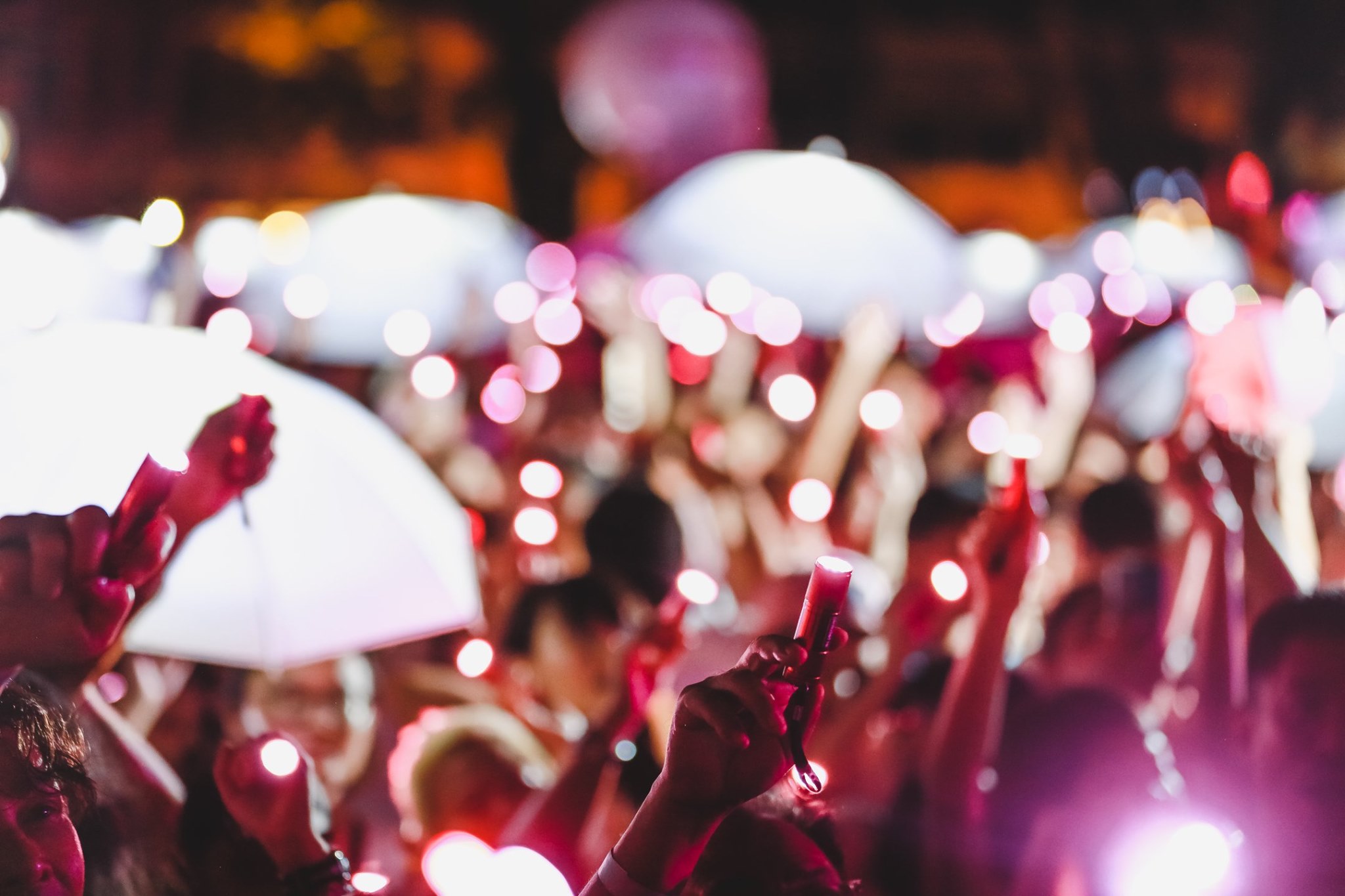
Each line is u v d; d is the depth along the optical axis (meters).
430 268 8.69
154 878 2.07
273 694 3.60
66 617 1.84
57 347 2.33
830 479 5.58
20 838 1.64
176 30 17.20
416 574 2.46
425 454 6.03
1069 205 18.80
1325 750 2.06
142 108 16.95
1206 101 16.14
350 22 18.11
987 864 2.55
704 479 5.93
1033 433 5.30
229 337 5.07
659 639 2.64
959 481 3.51
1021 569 2.54
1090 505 3.73
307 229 8.85
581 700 3.56
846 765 2.99
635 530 3.77
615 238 9.75
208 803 2.11
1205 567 2.76
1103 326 5.72
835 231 8.14
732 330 7.29
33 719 1.71
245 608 2.38
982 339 9.18
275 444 2.42
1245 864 2.23
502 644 3.66
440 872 2.18
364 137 18.39
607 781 2.60
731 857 1.76
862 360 5.64
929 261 8.20
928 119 19.48
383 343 8.52
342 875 2.09
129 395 2.27
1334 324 4.23
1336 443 4.18
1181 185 13.12
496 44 19.05
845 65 19.41
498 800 3.01
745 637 3.49
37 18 16.45
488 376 7.34
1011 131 19.30
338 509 2.43
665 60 14.07
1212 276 8.47
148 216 5.80
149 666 3.48
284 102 17.89
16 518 1.86
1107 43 17.83
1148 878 2.23
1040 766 2.59
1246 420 2.82
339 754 3.56
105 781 2.10
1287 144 15.15
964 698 2.55
